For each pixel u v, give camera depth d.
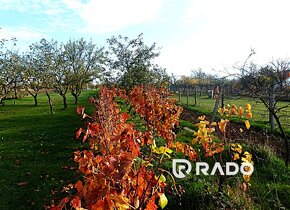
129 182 2.36
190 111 21.72
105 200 2.05
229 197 5.10
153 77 23.30
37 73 27.73
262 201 5.42
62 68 28.73
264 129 12.62
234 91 8.70
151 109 9.34
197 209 5.05
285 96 8.01
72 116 21.02
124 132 2.75
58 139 12.37
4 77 23.12
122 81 22.88
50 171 8.02
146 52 23.55
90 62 32.34
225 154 7.30
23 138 13.30
